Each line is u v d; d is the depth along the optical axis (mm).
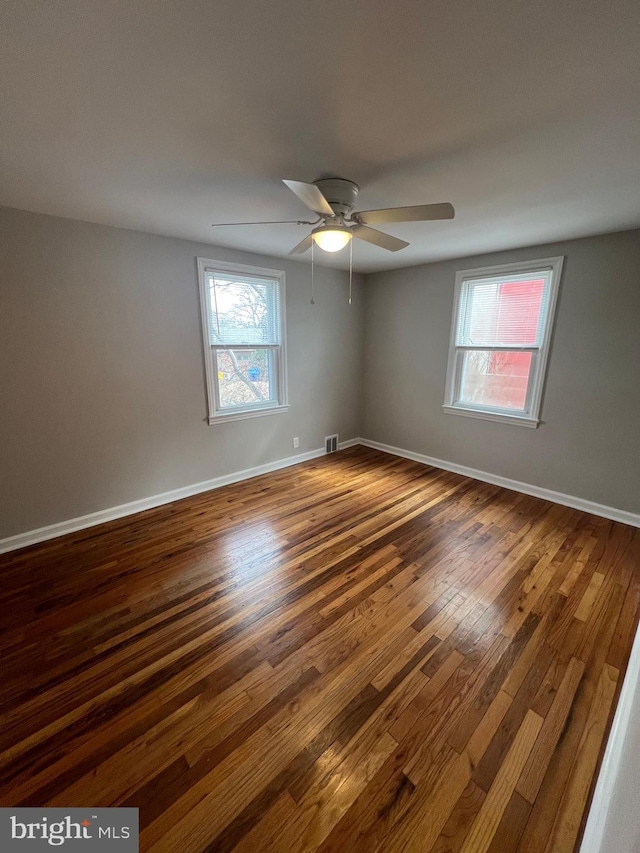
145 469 3182
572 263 3023
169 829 1133
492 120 1408
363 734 1401
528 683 1605
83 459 2838
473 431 3922
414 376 4395
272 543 2689
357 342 4824
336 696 1549
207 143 1577
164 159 1713
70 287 2604
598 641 1821
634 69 1124
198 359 3361
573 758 1319
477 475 3945
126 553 2559
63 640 1826
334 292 4402
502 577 2307
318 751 1345
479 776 1269
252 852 1083
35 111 1337
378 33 1000
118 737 1391
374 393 4895
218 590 2188
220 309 3469
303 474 4066
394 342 4527
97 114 1363
